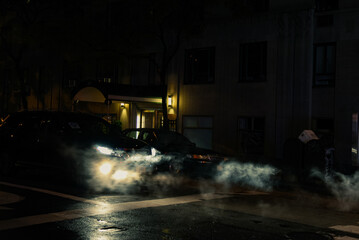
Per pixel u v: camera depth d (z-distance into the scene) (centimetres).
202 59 2152
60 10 2611
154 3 1714
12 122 1223
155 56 2298
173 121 2219
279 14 1930
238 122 2036
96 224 637
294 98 1900
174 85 2220
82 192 916
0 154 1207
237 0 1852
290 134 1905
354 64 1795
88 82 2092
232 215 740
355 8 1789
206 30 2127
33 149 1116
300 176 1330
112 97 2047
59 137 1057
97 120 1172
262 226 667
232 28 2058
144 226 636
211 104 2109
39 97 2900
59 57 2777
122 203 806
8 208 733
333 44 1856
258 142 1984
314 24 1894
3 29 2520
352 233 647
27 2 2459
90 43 2022
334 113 1844
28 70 2978
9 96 3145
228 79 2064
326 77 1880
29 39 2308
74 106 2305
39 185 1005
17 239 546
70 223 638
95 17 2491
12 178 1147
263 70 1984
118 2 2362
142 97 2153
